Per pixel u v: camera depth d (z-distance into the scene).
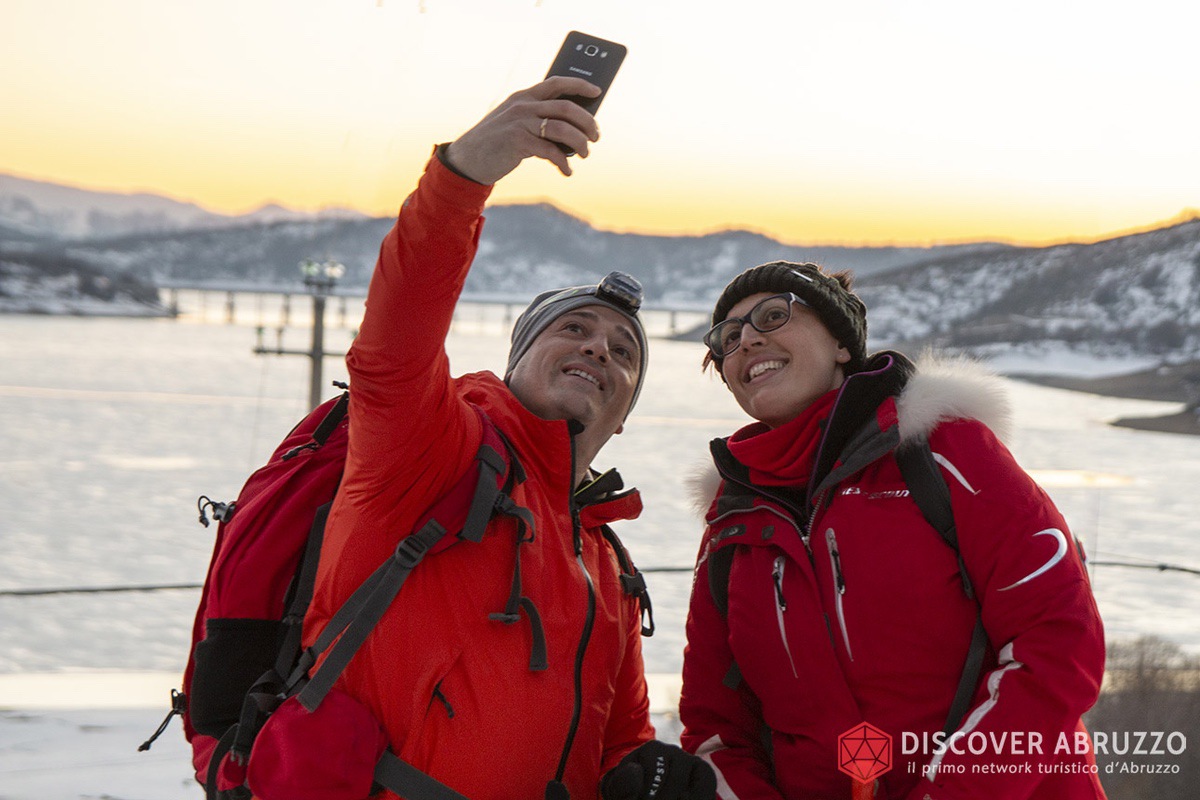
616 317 2.16
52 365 68.44
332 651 1.73
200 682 1.86
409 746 1.75
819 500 1.98
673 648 8.68
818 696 1.94
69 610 11.84
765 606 2.01
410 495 1.77
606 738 2.15
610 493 2.15
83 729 4.25
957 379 1.98
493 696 1.77
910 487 1.92
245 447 34.09
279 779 1.68
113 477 27.41
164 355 79.19
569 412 2.08
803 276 2.11
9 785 3.62
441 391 1.75
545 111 1.57
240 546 1.90
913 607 1.87
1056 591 1.79
